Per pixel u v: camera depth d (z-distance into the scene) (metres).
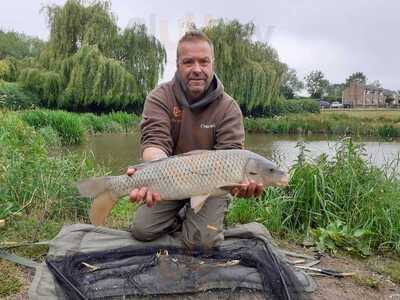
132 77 10.12
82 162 2.44
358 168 2.08
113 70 9.82
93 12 10.55
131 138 7.07
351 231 1.70
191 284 1.15
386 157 2.73
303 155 2.23
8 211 1.67
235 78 11.02
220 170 1.11
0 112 4.67
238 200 1.94
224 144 1.41
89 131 7.75
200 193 1.12
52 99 9.98
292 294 1.14
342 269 1.45
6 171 1.95
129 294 1.10
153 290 1.12
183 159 1.12
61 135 5.93
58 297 1.09
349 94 30.38
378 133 8.12
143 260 1.27
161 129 1.39
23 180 1.95
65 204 1.87
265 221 1.82
